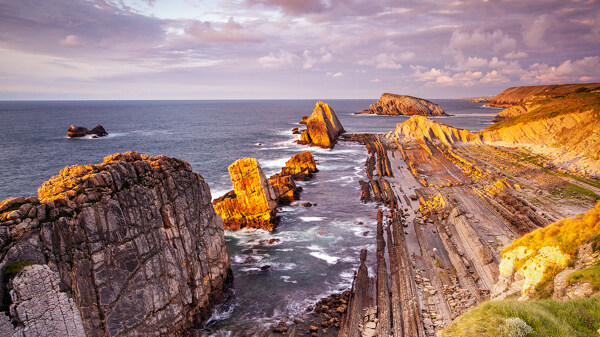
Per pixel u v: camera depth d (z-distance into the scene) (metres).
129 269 21.61
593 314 16.59
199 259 29.64
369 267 38.62
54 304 16.92
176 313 25.27
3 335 14.88
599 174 67.75
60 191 19.48
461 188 65.00
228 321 29.47
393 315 28.84
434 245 42.12
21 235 16.30
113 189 21.62
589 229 24.09
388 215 54.62
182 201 28.55
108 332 19.66
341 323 28.28
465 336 16.42
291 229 50.16
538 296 22.75
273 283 35.72
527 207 50.75
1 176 77.69
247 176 49.16
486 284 32.97
